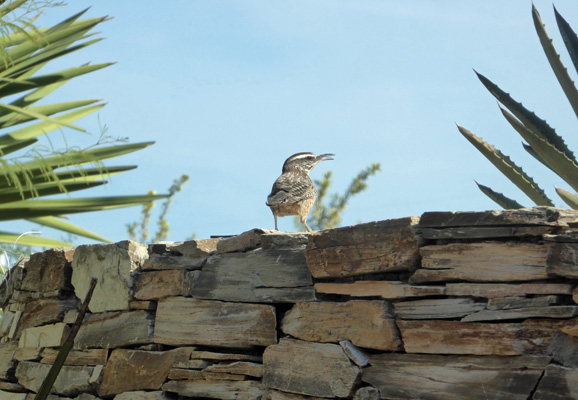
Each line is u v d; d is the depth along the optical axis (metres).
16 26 6.53
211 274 9.16
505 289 6.54
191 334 9.16
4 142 7.93
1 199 6.99
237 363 8.54
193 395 8.88
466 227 6.89
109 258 10.38
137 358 9.68
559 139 9.62
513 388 6.28
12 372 11.78
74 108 8.30
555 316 6.16
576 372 5.93
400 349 7.20
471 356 6.67
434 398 6.77
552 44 9.46
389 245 7.38
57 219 8.25
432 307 7.00
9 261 8.97
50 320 11.13
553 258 6.25
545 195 9.27
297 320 8.12
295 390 7.84
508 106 9.73
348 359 7.45
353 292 7.64
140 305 9.87
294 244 8.49
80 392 10.40
